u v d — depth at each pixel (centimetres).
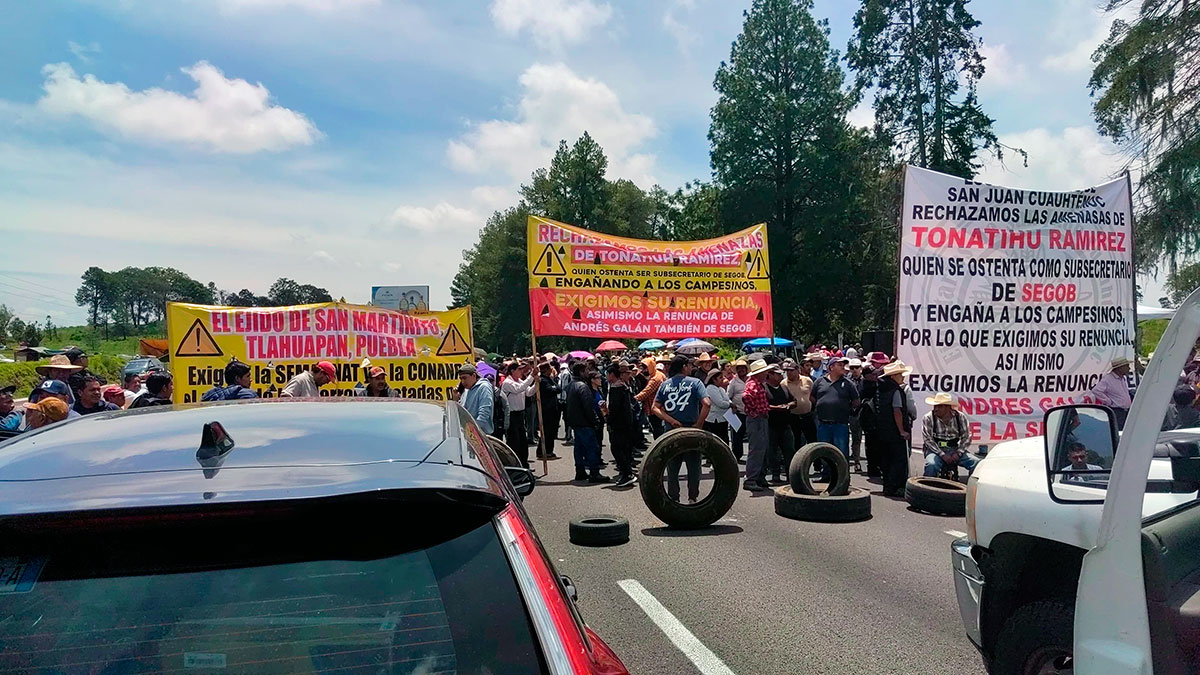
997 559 357
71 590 185
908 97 4072
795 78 4841
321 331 1220
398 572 197
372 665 181
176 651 179
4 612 181
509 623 190
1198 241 1945
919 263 1037
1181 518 257
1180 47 1962
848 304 4766
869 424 1189
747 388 1115
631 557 727
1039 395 1045
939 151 4041
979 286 1038
